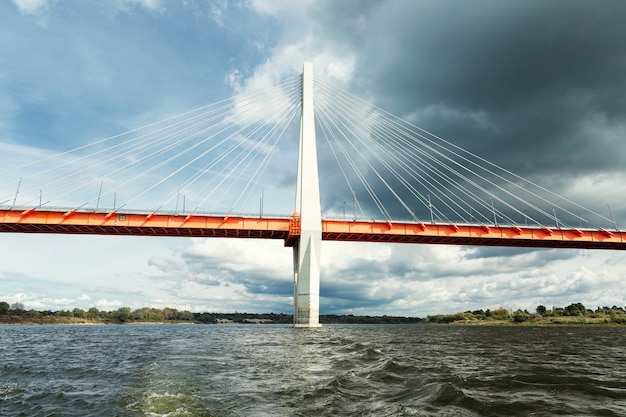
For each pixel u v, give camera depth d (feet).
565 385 48.62
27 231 231.91
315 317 235.40
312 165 247.09
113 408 40.04
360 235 254.06
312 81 265.34
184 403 40.96
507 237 254.88
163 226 230.27
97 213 225.15
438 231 251.80
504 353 93.81
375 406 39.11
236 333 206.39
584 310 605.31
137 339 155.33
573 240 257.75
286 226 244.63
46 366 73.05
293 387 48.26
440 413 35.86
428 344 120.37
